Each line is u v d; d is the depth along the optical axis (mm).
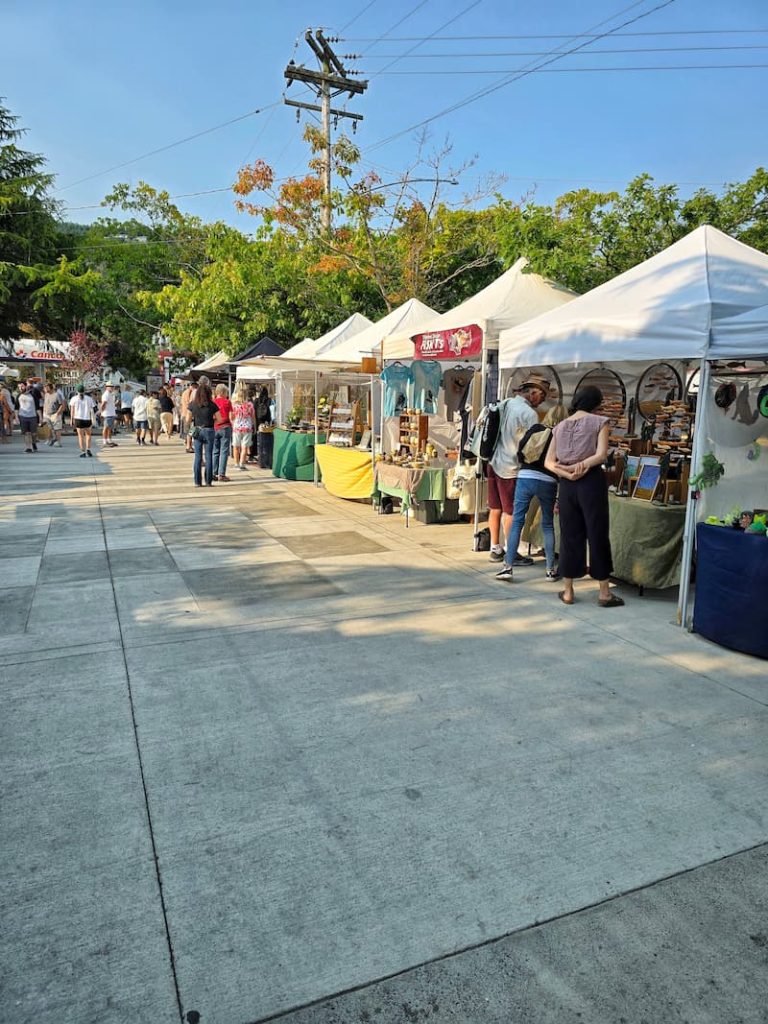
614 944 2377
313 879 2658
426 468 8812
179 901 2545
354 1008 2135
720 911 2527
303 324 19156
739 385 5641
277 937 2389
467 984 2219
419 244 17047
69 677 4410
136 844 2848
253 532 8633
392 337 9469
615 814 3062
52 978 2219
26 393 18031
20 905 2518
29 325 37438
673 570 5879
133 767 3400
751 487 5586
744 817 3057
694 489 5203
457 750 3562
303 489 12195
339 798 3160
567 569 5836
